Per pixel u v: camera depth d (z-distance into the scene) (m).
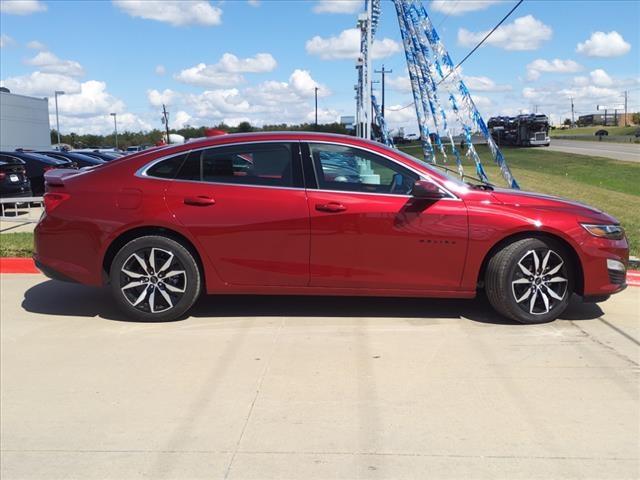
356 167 5.14
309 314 5.52
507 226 4.99
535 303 5.17
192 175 5.18
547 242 5.07
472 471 2.98
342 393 3.88
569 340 4.83
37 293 6.32
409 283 5.10
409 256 5.05
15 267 7.35
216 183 5.14
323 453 3.17
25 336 5.01
